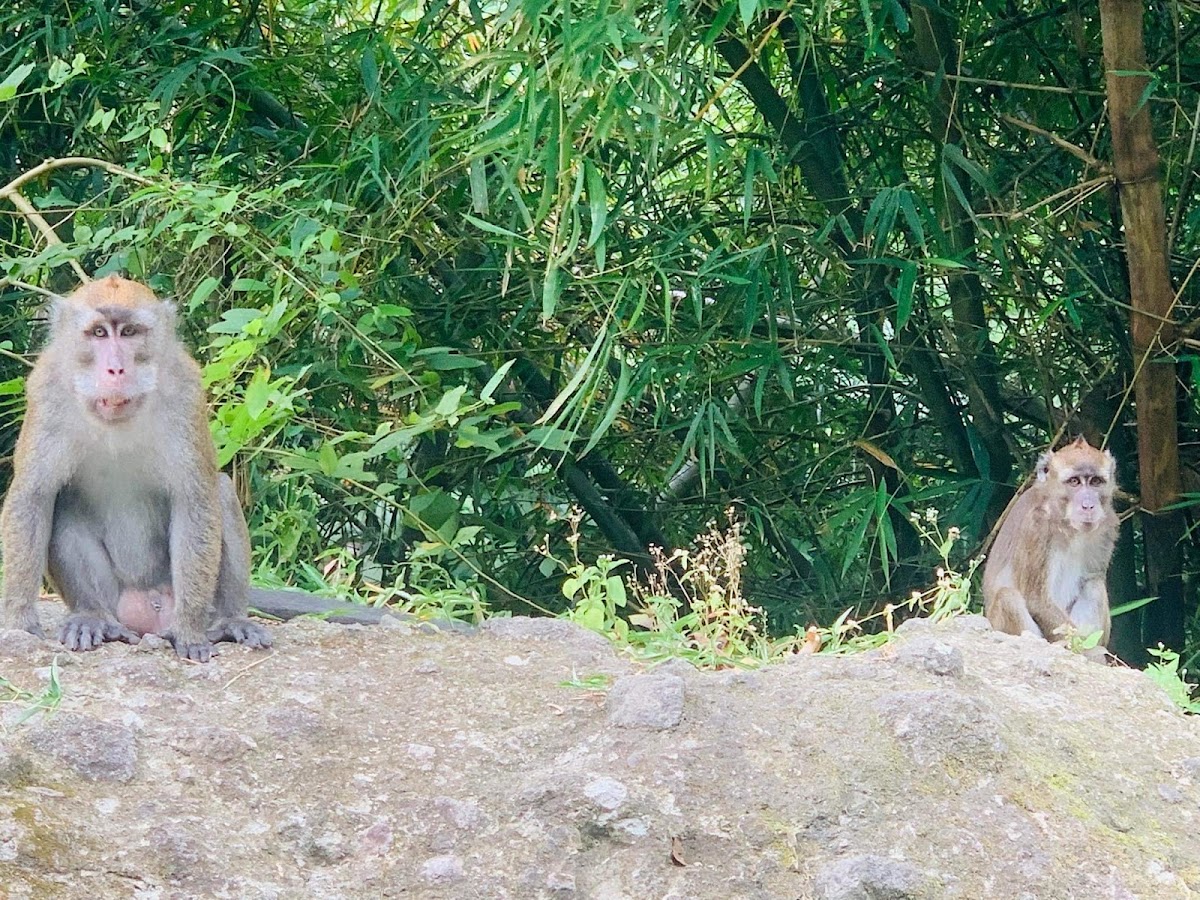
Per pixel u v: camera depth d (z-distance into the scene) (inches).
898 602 324.5
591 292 289.0
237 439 220.8
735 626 204.2
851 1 296.2
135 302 173.6
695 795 145.9
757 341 287.6
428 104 281.1
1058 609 269.4
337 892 134.1
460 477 327.6
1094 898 142.2
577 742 155.2
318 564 276.4
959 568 317.1
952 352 300.0
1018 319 304.7
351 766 148.6
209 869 130.3
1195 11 275.0
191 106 308.5
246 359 236.8
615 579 208.4
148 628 185.5
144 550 186.4
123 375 169.5
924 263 270.2
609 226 289.1
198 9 310.5
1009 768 154.1
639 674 165.3
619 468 350.0
